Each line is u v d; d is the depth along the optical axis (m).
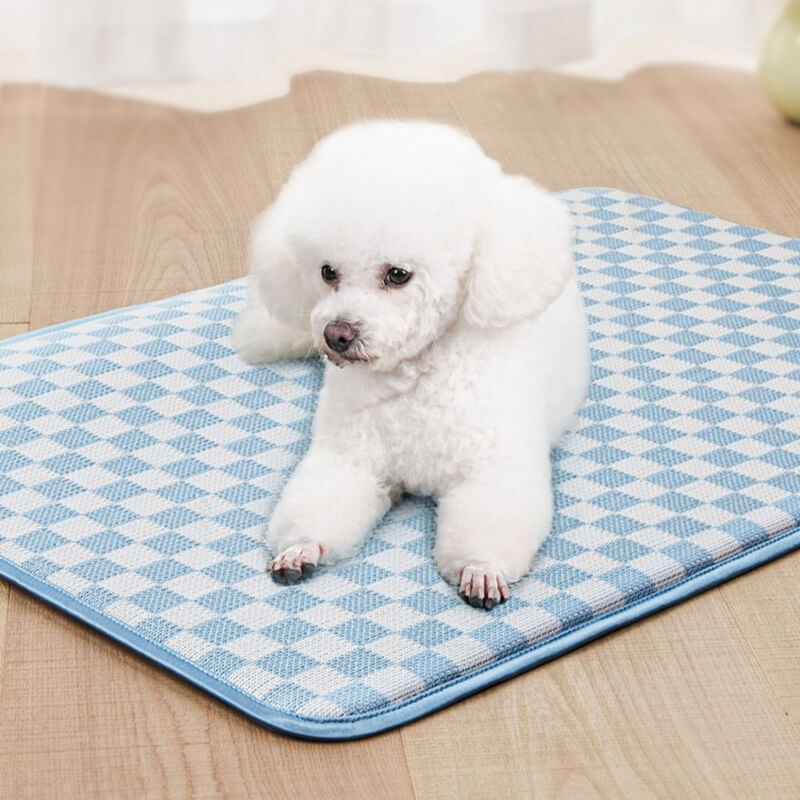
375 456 1.65
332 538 1.61
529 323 1.66
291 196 1.65
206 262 2.08
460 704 1.52
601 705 1.52
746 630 1.58
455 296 1.59
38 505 1.68
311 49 2.67
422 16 2.64
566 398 1.73
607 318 1.90
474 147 1.61
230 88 2.54
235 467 1.72
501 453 1.62
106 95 2.51
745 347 1.86
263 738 1.50
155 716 1.52
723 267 1.99
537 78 2.61
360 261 1.56
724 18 2.73
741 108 2.47
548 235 1.60
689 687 1.54
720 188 2.21
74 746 1.50
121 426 1.76
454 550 1.59
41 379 1.81
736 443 1.73
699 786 1.47
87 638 1.58
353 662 1.53
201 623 1.57
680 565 1.61
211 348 1.86
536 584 1.59
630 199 2.12
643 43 2.77
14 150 2.33
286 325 1.74
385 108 2.45
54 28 2.50
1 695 1.53
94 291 2.02
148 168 2.29
